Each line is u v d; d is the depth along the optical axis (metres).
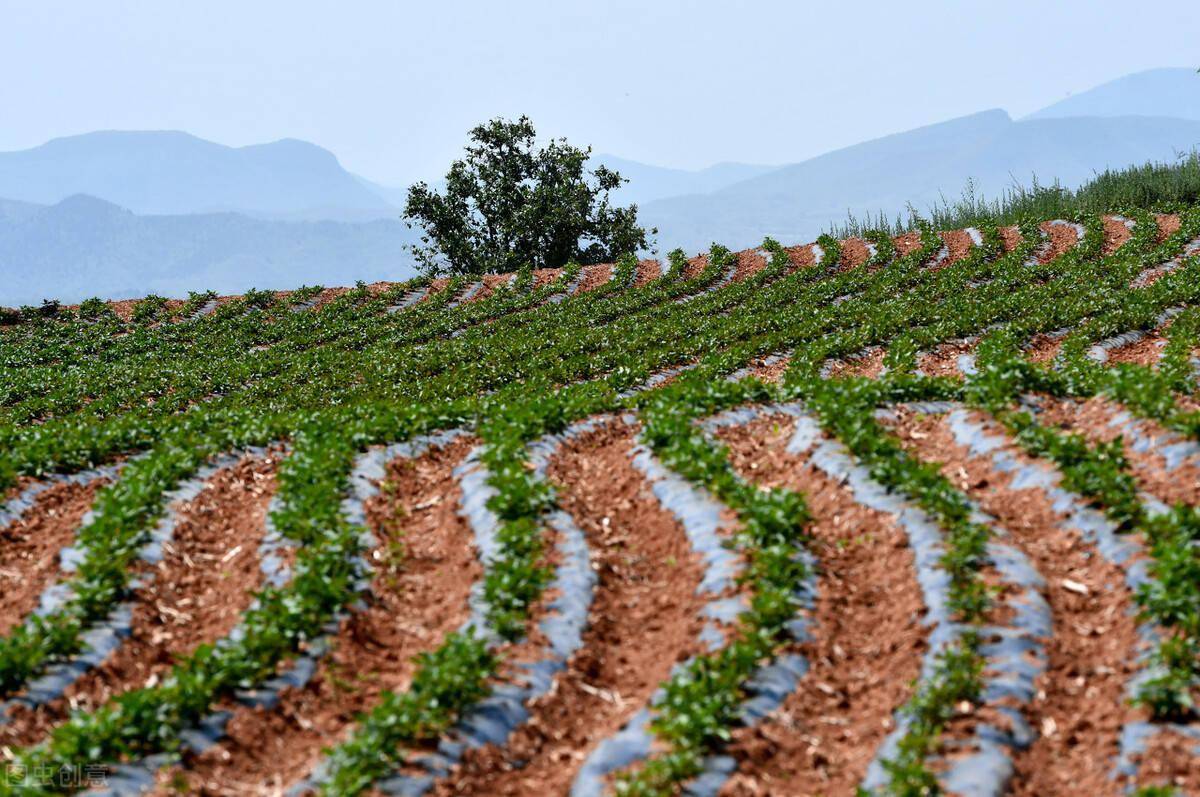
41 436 27.70
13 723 15.38
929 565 18.50
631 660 17.27
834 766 14.21
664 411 27.03
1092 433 24.38
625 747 14.57
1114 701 14.70
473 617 18.22
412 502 23.77
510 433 26.14
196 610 19.19
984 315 42.97
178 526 22.14
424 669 15.71
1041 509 20.59
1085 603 17.41
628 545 21.36
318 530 20.75
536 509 21.86
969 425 25.27
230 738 15.03
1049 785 13.45
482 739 14.91
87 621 17.97
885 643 16.83
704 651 16.73
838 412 25.44
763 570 18.45
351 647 17.50
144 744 14.55
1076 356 32.88
